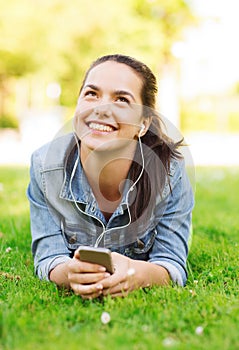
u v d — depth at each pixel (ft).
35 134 60.75
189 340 6.72
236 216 16.70
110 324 7.25
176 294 8.27
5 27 51.03
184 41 65.21
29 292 8.54
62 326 7.14
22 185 22.70
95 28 53.88
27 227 14.14
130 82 8.80
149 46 56.34
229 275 9.88
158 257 9.30
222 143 59.77
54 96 69.72
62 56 54.54
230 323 7.08
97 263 8.16
